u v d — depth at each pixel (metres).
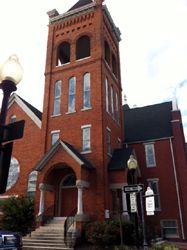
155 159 25.69
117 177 19.53
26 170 23.22
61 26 27.00
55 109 23.59
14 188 23.00
